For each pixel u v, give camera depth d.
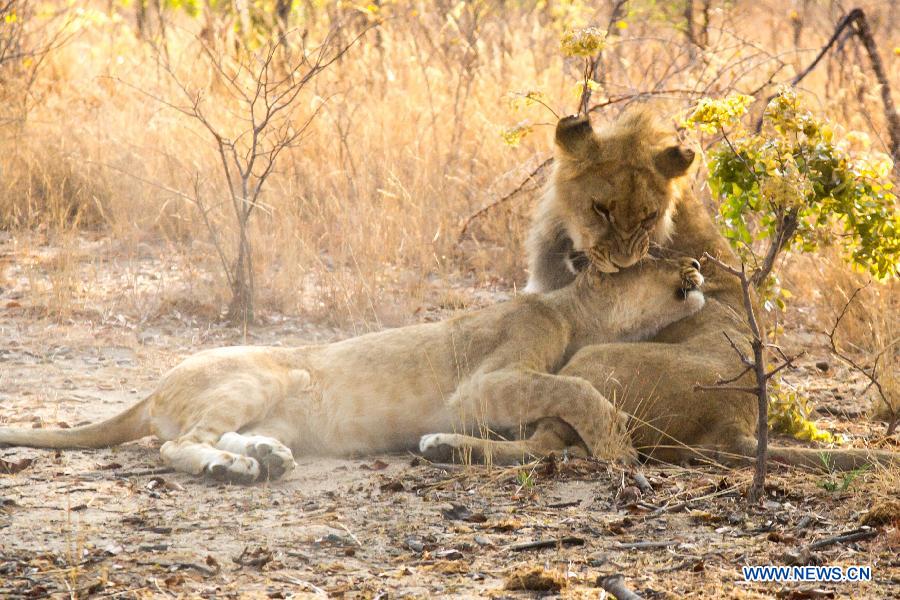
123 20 28.69
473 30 23.77
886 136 17.45
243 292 14.92
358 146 20.02
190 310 15.13
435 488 8.87
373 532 7.91
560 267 11.06
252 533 7.83
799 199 9.80
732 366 9.80
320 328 14.88
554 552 7.52
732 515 8.22
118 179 19.11
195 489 8.84
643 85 19.36
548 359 10.14
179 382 9.80
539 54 24.23
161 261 17.16
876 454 9.20
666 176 10.28
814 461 9.27
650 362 9.73
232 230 17.06
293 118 20.28
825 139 10.73
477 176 19.61
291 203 18.20
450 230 18.09
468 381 9.94
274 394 9.88
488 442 9.50
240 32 24.16
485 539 7.74
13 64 22.73
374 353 10.16
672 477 9.12
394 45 24.02
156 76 23.25
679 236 10.77
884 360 12.41
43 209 19.12
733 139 11.62
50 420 10.71
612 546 7.64
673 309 10.16
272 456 9.06
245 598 6.69
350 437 10.03
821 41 24.55
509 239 17.44
